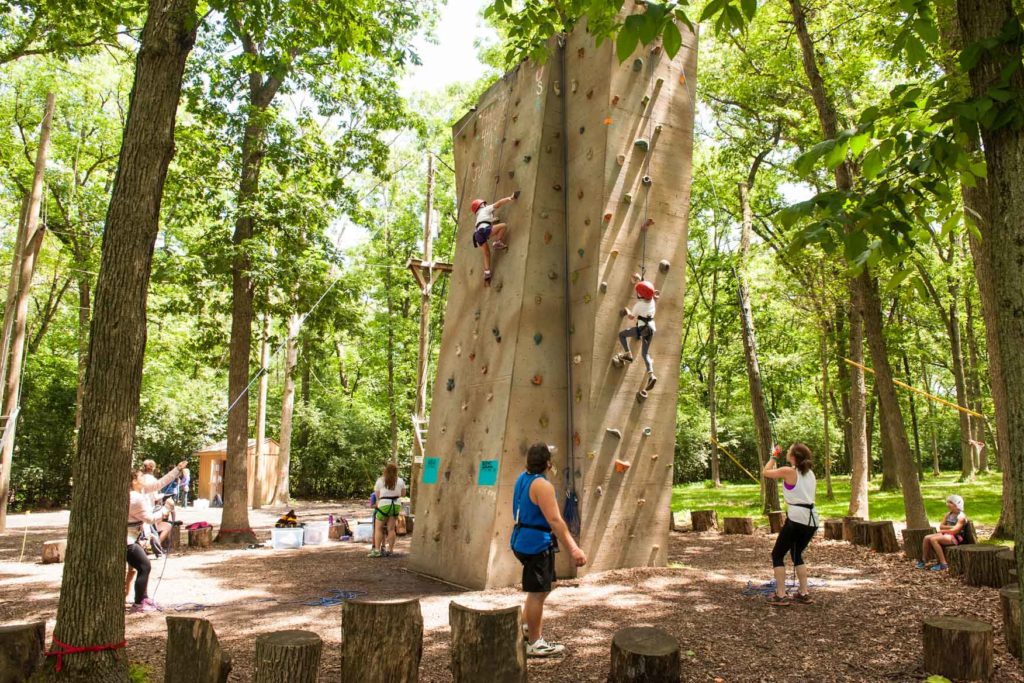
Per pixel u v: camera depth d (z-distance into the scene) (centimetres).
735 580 859
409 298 3256
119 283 452
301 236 1645
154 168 467
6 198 2455
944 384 4406
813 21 1401
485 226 996
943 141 346
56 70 2280
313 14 884
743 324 1770
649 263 983
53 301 2994
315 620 707
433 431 1081
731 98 2117
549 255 976
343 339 3356
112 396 448
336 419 3425
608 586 825
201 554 1271
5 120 2334
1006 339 296
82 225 2448
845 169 1261
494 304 1005
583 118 994
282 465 2825
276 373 3681
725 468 3866
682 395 3903
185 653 461
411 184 3075
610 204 948
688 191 1027
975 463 3116
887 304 2688
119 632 446
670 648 466
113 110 2539
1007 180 299
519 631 464
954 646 485
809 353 3042
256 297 1680
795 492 721
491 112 1171
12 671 455
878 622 643
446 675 513
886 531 1086
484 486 908
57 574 1051
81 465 444
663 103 1012
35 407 2673
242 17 834
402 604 468
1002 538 1076
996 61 307
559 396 948
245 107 1534
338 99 1720
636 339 959
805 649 562
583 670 514
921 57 354
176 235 2047
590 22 488
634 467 955
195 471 3162
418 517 1055
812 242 337
